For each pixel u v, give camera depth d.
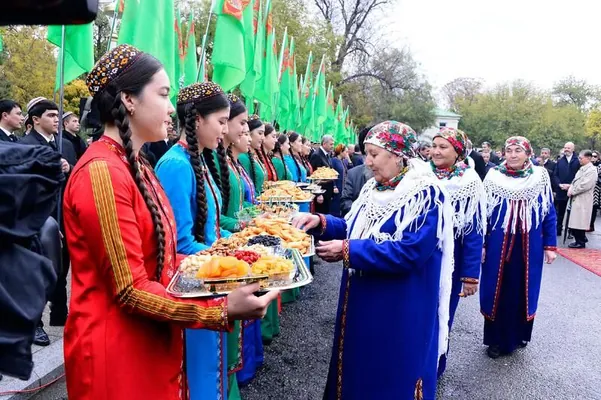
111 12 5.38
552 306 5.82
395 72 36.16
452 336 4.78
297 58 24.81
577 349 4.47
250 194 3.82
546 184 4.11
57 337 3.94
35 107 4.34
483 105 51.34
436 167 3.75
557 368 4.05
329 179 7.64
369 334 2.32
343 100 34.25
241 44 5.59
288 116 11.87
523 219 4.07
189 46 6.66
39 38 13.08
